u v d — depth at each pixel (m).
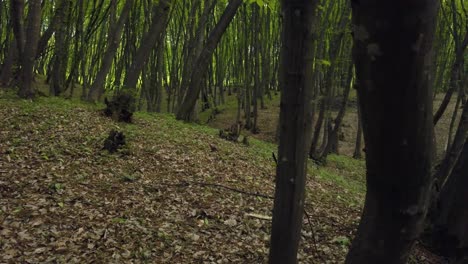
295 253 1.97
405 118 1.13
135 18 19.62
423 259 4.77
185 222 5.88
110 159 8.13
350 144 22.53
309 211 7.07
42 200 5.80
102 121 10.94
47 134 8.91
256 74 21.72
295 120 1.79
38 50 13.61
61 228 5.14
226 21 14.11
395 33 1.02
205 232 5.66
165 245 5.15
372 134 1.21
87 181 6.87
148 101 20.95
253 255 5.26
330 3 13.34
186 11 23.39
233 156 10.34
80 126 9.98
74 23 20.36
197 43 16.66
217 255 5.11
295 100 1.75
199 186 7.42
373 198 1.37
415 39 1.02
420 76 1.07
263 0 4.76
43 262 4.36
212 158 9.66
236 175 8.71
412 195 1.29
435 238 4.86
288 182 1.86
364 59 1.12
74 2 16.02
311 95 1.79
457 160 4.76
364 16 1.07
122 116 11.62
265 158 11.23
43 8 19.52
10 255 4.37
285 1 1.68
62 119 10.25
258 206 6.98
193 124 14.55
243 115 25.70
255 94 22.05
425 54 1.05
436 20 1.04
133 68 12.36
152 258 4.82
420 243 5.04
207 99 28.02
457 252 4.67
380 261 1.44
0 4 19.30
